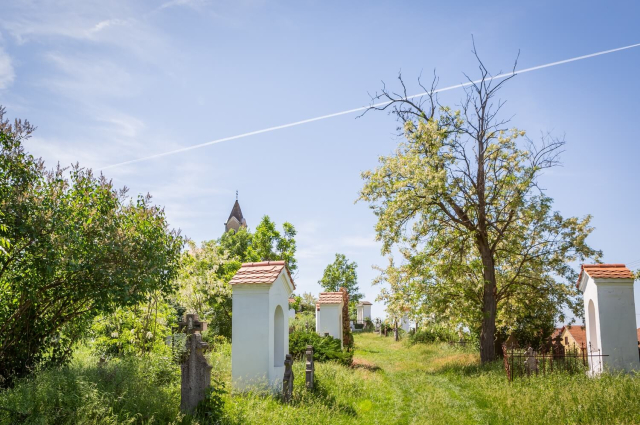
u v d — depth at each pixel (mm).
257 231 42969
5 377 11109
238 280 14750
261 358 14266
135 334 16000
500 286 26469
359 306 88062
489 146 24953
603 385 13055
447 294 25188
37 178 11070
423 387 17734
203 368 10461
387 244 25078
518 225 25234
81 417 8164
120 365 11797
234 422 10367
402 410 13766
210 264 29312
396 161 25562
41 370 11141
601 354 15562
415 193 23891
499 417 12203
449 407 13898
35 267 10633
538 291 25625
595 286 16031
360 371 21438
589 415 11125
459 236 25406
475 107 25156
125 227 12031
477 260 26438
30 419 7859
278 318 16219
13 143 10570
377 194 25641
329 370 18406
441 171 23172
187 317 10805
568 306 25000
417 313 25453
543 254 24938
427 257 25422
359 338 54312
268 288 14500
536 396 13375
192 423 9398
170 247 13375
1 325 11156
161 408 9734
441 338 39531
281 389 14273
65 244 10484
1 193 10031
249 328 14492
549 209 24406
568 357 17656
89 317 12758
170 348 15398
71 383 9406
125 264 11398
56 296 11633
